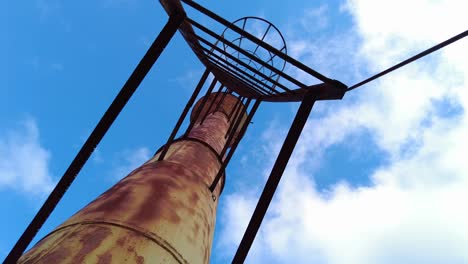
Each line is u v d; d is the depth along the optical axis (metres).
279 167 2.54
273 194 2.44
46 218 2.12
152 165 4.61
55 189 2.17
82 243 2.46
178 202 3.65
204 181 5.05
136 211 3.04
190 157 5.67
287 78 3.15
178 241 3.04
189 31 3.81
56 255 2.30
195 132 8.29
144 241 2.73
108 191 3.55
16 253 2.00
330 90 2.94
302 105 2.95
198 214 3.86
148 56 2.51
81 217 2.87
